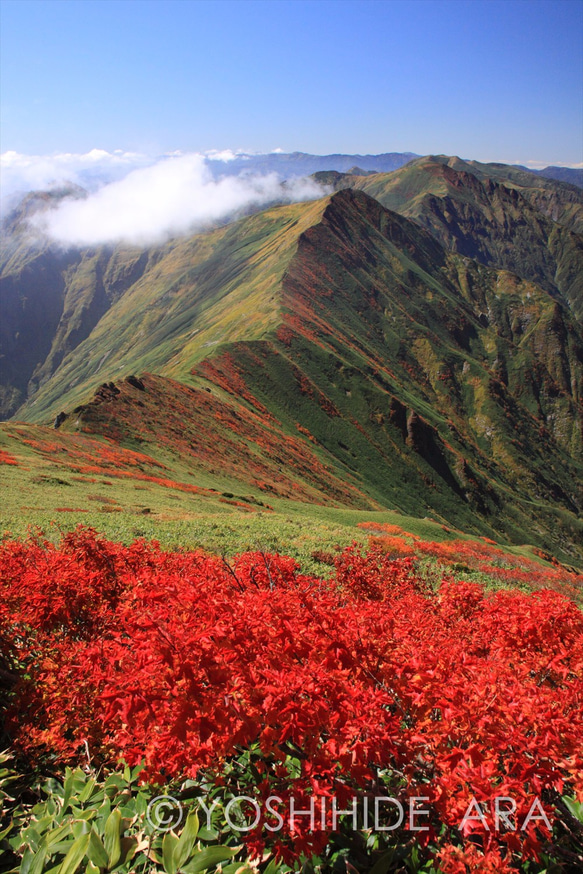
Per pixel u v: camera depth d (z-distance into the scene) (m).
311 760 3.47
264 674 3.70
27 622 6.02
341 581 11.34
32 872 3.62
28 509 29.19
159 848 3.79
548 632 5.72
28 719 5.05
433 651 4.60
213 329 191.00
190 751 3.56
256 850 3.47
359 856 3.68
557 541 162.00
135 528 24.64
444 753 3.58
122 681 3.80
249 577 7.26
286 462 105.81
